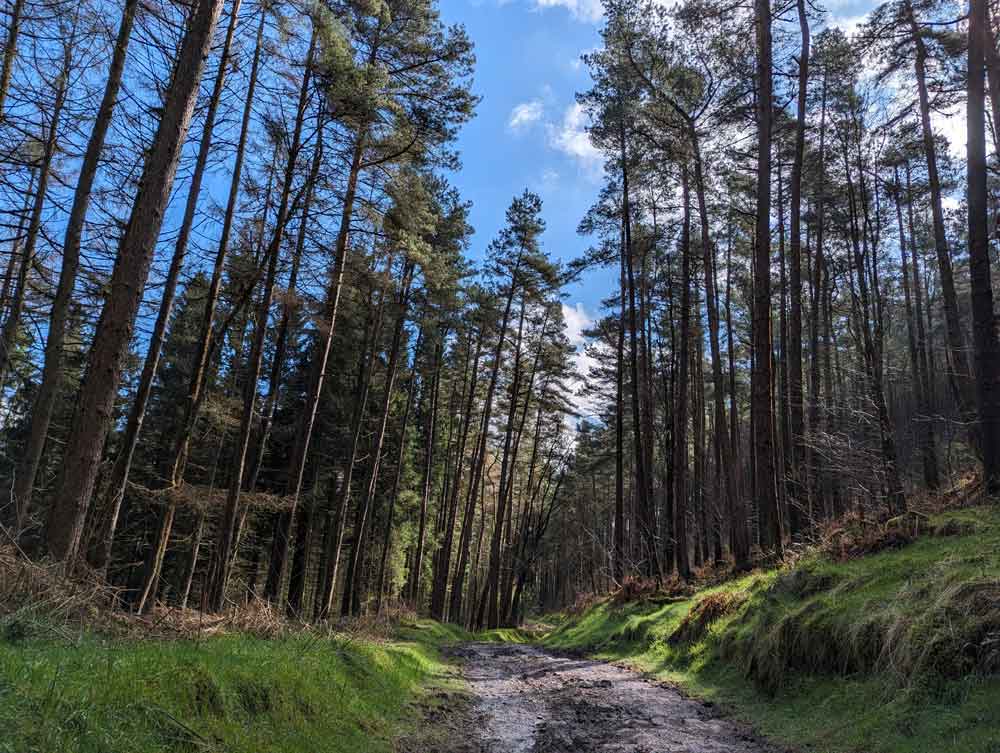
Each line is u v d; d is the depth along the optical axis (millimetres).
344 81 12375
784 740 6758
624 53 20141
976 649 5758
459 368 38938
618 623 18219
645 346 26062
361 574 27297
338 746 5605
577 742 7156
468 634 28000
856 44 15656
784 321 23000
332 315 15609
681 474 21625
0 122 10922
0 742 3037
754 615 10359
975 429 13039
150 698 4230
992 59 12609
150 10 11094
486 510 55469
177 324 24469
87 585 7066
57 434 21984
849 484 14117
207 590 14289
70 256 11664
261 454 15891
